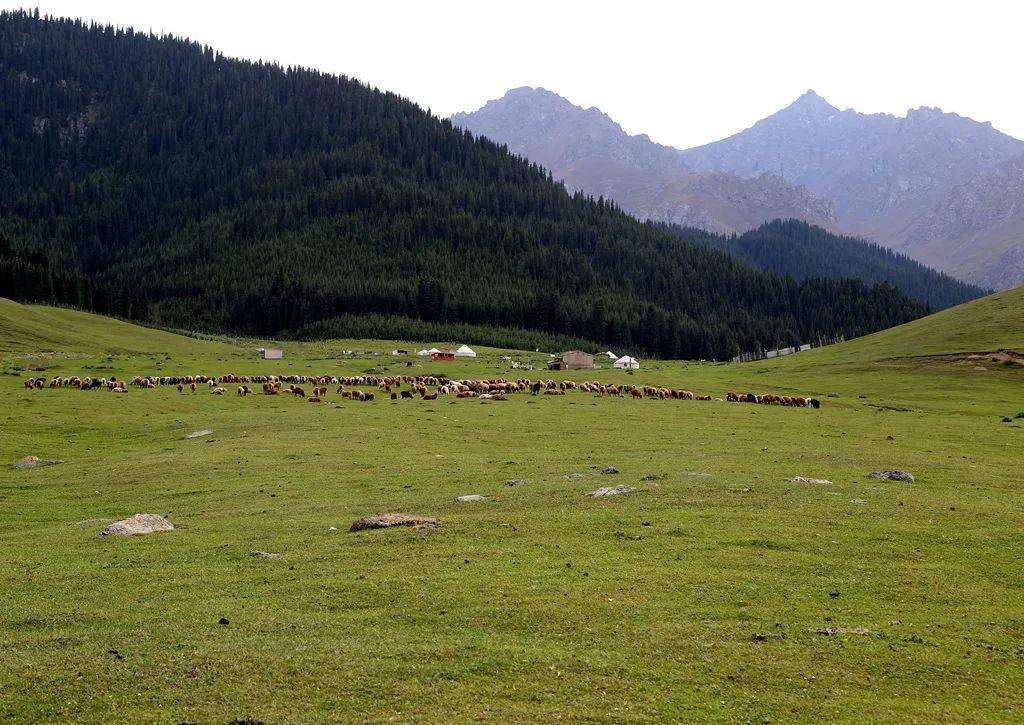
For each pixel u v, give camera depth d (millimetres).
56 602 20234
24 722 13602
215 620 18438
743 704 14258
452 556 23344
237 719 13594
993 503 30391
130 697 14445
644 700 14328
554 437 57344
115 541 27391
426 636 17156
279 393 91750
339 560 23469
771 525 26266
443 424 64312
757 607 18938
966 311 148000
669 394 93125
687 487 33469
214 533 28438
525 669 15508
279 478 41281
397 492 36562
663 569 21672
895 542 24281
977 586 20500
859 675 15461
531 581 20750
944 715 13969
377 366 142125
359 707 14016
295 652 16250
